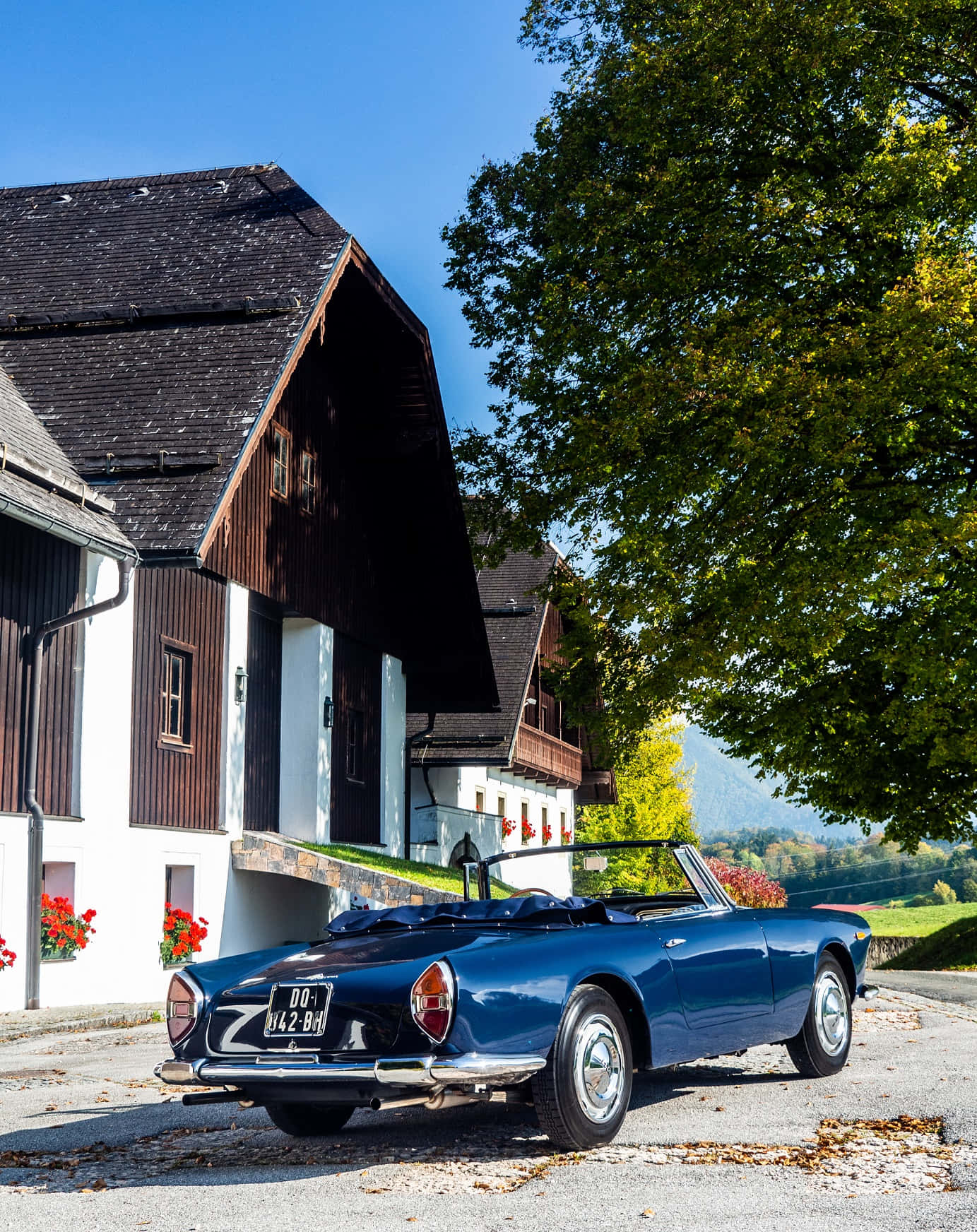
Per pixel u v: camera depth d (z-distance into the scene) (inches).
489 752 1193.4
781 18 698.8
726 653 701.9
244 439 629.3
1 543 523.8
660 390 708.7
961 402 737.0
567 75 825.5
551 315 800.3
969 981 600.7
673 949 235.6
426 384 847.7
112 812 586.6
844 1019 286.7
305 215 795.4
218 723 690.8
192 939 630.5
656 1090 268.5
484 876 273.1
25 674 534.9
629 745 860.0
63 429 654.5
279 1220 167.3
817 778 887.7
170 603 647.1
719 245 752.3
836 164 756.0
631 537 752.3
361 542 893.8
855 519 737.0
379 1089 194.5
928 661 713.6
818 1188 174.2
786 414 668.7
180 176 883.4
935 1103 234.1
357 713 894.4
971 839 850.1
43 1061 365.4
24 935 522.6
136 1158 214.7
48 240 837.2
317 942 241.4
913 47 733.3
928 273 658.2
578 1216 163.9
